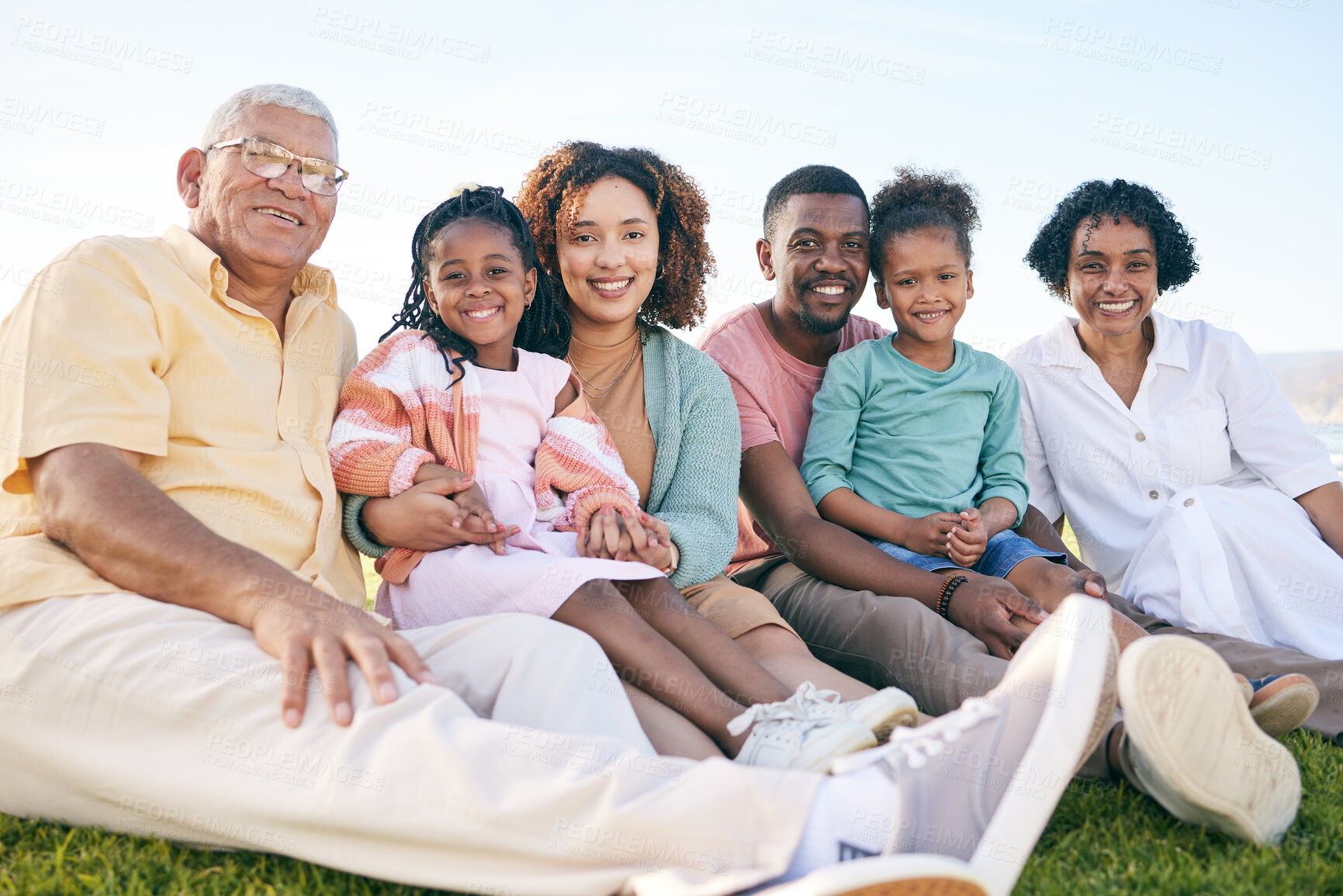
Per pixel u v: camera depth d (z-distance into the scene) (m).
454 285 2.87
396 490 2.54
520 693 2.02
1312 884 1.76
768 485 3.35
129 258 2.40
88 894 1.75
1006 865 1.57
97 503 2.05
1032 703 1.78
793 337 3.74
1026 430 3.95
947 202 3.76
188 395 2.42
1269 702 2.33
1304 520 3.50
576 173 3.19
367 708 1.79
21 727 1.92
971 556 3.01
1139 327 3.85
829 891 1.37
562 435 2.86
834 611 2.99
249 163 2.54
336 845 1.76
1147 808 2.10
